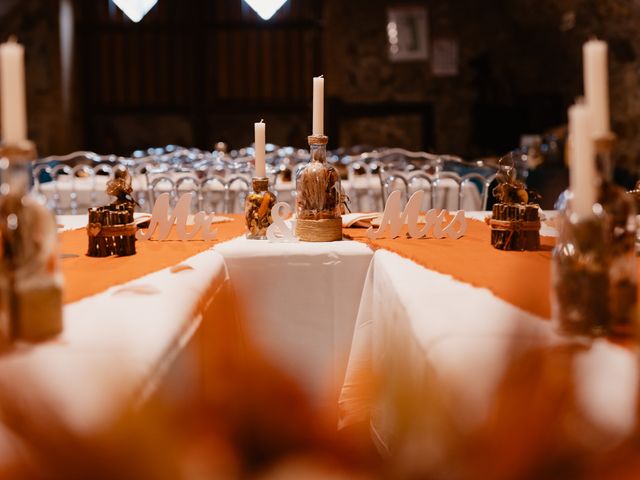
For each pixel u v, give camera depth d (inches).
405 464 15.4
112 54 333.1
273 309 74.3
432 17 346.3
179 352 40.9
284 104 340.2
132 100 335.3
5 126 35.7
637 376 27.0
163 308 44.6
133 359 33.5
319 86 78.3
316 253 73.8
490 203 138.6
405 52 347.3
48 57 317.7
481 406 24.4
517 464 16.8
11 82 35.3
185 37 333.7
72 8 326.6
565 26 326.0
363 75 347.9
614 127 313.1
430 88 349.7
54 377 28.9
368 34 346.3
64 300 46.0
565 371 22.6
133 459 14.8
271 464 13.8
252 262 73.4
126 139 341.1
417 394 17.0
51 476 16.6
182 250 70.4
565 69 337.1
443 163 168.7
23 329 35.8
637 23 302.4
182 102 336.5
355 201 169.2
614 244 36.3
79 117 333.1
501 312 42.3
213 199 152.6
